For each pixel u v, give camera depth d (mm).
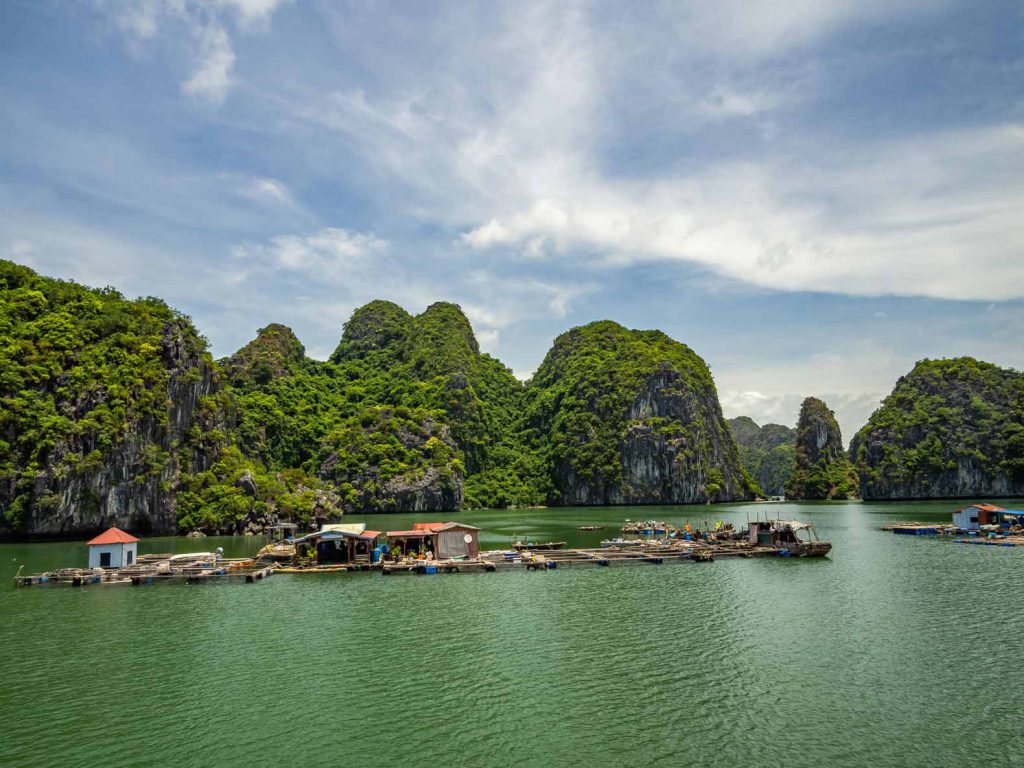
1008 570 56781
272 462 173750
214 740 23453
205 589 52062
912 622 38469
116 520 103188
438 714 25594
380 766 21531
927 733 23469
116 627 39312
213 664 31875
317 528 122812
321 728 24391
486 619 40656
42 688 28625
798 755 21969
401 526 132125
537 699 27031
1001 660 31172
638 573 58250
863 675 29375
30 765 21656
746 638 35656
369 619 40906
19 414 100062
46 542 97500
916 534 91500
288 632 37875
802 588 49594
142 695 27750
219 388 140875
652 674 29906
